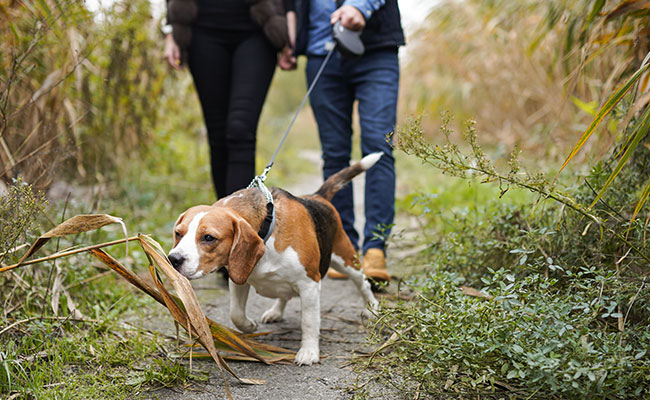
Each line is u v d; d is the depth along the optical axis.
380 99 3.65
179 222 2.40
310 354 2.57
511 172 2.39
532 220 3.09
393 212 3.74
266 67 3.84
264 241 2.47
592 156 3.45
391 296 3.42
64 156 3.56
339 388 2.30
